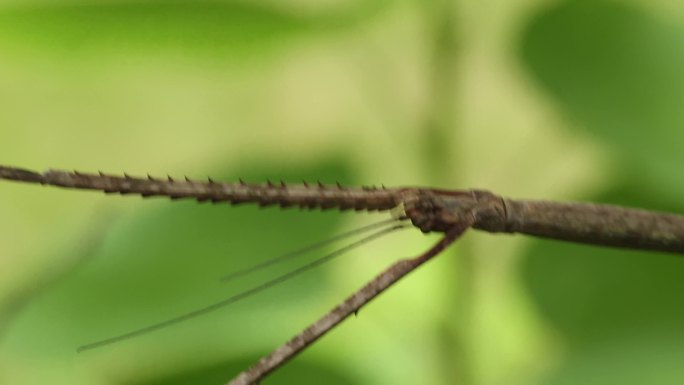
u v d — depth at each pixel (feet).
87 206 1.49
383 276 1.09
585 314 1.21
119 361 1.22
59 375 1.29
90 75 1.22
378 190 1.10
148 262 1.21
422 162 1.25
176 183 1.08
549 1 1.21
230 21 1.17
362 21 1.18
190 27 1.17
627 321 1.21
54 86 1.55
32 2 1.16
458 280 1.26
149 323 1.20
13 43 1.18
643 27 1.20
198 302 1.20
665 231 1.13
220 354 1.20
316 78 1.48
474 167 1.40
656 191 1.22
